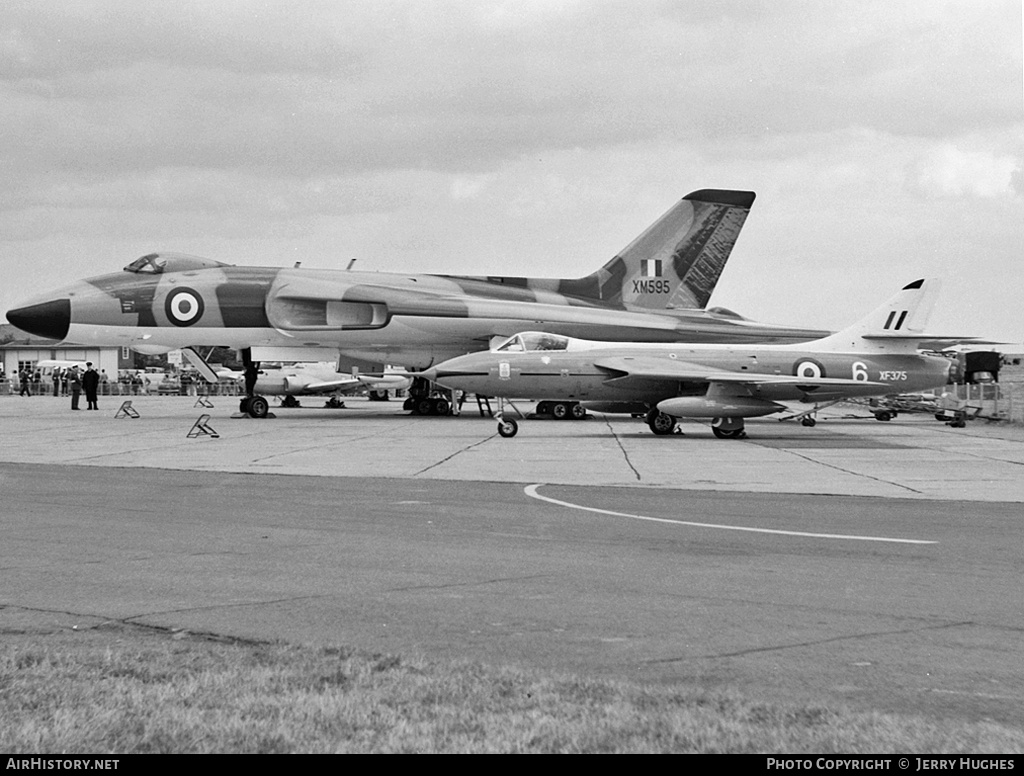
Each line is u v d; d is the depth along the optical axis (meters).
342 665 6.72
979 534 12.57
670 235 46.88
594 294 46.69
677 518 13.99
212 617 8.24
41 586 9.43
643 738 5.34
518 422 41.44
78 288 39.81
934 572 10.10
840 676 6.65
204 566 10.41
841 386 32.19
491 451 26.06
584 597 8.98
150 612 8.41
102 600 8.85
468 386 31.06
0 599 8.89
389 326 42.06
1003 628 7.90
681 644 7.44
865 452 26.52
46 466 22.14
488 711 5.75
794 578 9.81
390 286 43.19
